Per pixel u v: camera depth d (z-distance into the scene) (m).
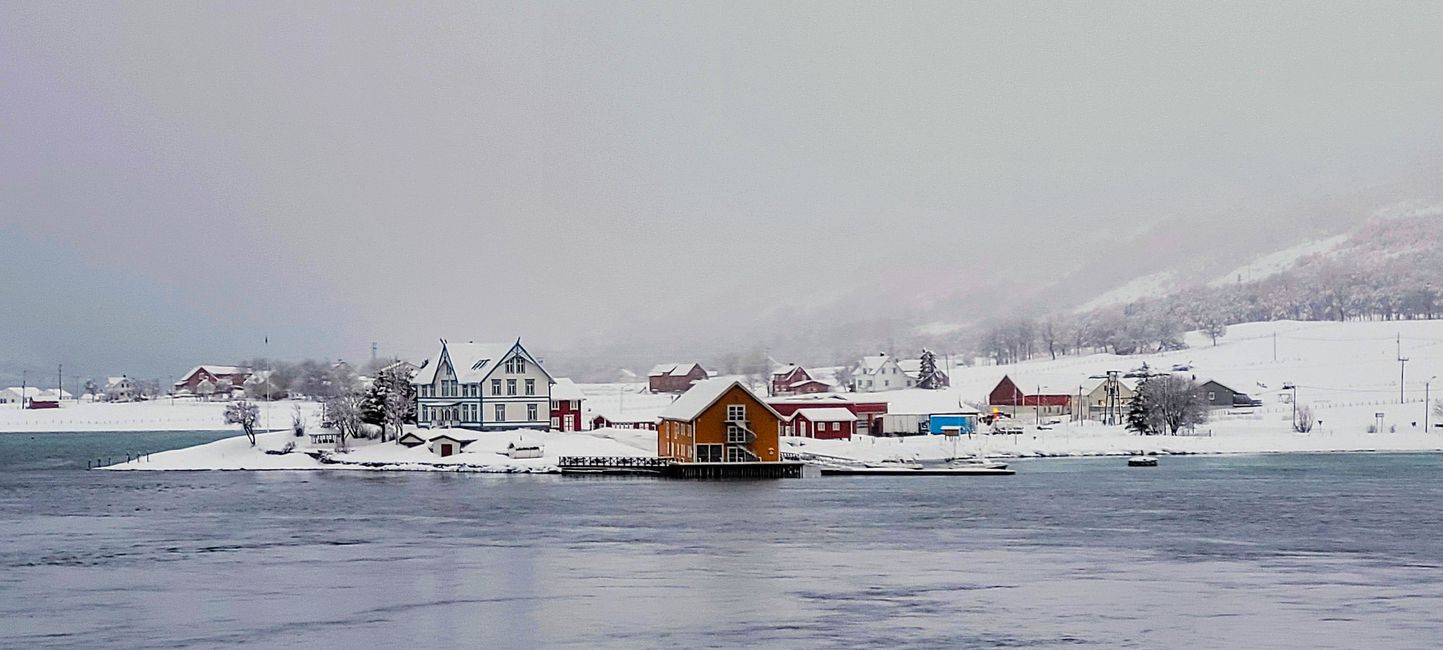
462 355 182.62
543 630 63.50
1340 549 87.94
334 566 82.50
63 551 89.75
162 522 106.25
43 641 62.16
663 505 116.81
